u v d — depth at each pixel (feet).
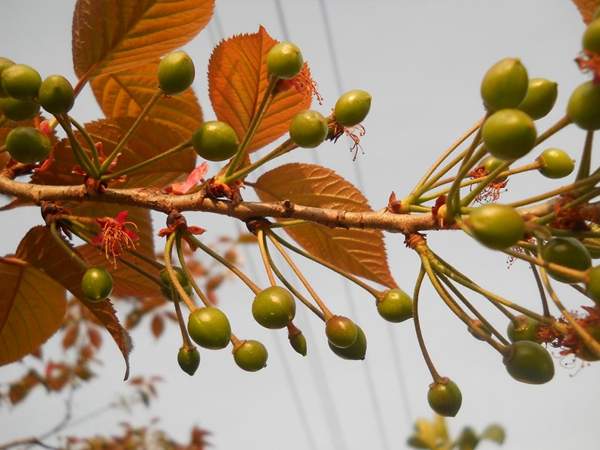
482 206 0.86
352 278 0.99
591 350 0.88
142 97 1.20
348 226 0.97
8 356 1.17
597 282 0.86
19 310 1.14
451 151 0.96
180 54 0.97
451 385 0.98
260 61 1.06
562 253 0.89
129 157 1.09
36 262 1.06
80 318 2.39
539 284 0.95
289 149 0.97
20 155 1.00
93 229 1.03
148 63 1.16
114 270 1.16
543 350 0.93
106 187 1.01
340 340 0.96
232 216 0.99
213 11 1.07
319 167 1.08
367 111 0.99
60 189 1.02
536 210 0.90
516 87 0.86
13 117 0.98
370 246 1.11
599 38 0.84
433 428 1.48
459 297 0.95
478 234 0.85
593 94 0.84
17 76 0.96
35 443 1.83
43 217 1.02
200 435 2.64
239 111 1.09
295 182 1.09
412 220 0.95
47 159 1.06
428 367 0.99
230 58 1.06
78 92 1.10
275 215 0.98
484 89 0.87
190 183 1.02
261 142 1.11
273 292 0.95
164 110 1.20
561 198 0.89
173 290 0.99
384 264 1.12
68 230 1.03
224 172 1.00
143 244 1.16
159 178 1.12
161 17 1.06
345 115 0.99
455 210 0.92
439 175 0.96
